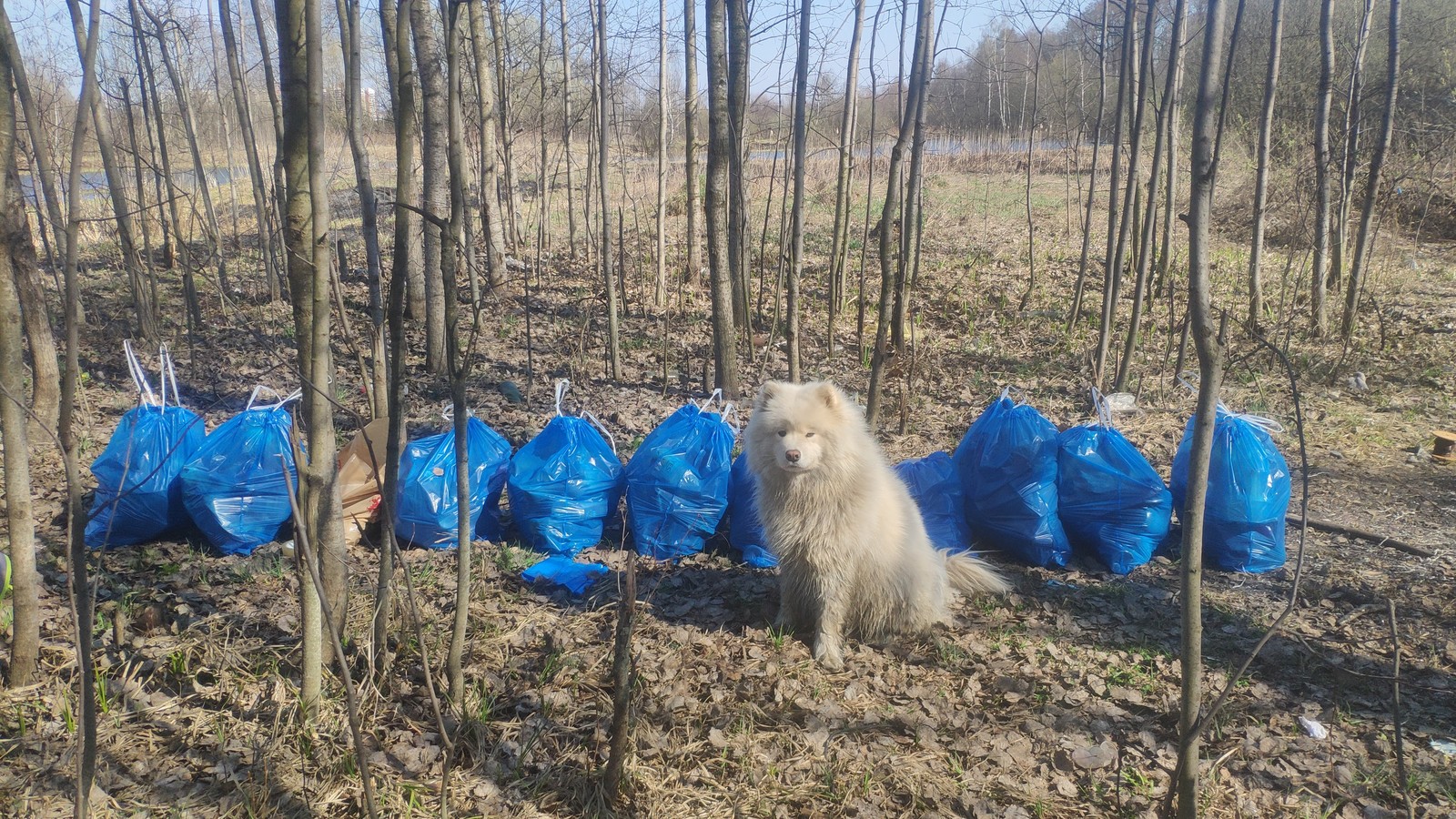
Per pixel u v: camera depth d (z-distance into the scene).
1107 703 3.83
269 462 4.86
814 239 15.69
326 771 3.16
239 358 8.39
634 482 5.20
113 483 4.78
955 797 3.21
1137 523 5.09
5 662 3.61
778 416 4.06
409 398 7.52
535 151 17.89
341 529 3.54
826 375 8.93
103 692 3.40
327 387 3.24
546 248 14.07
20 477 3.31
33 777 3.03
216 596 4.37
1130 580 5.06
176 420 4.99
